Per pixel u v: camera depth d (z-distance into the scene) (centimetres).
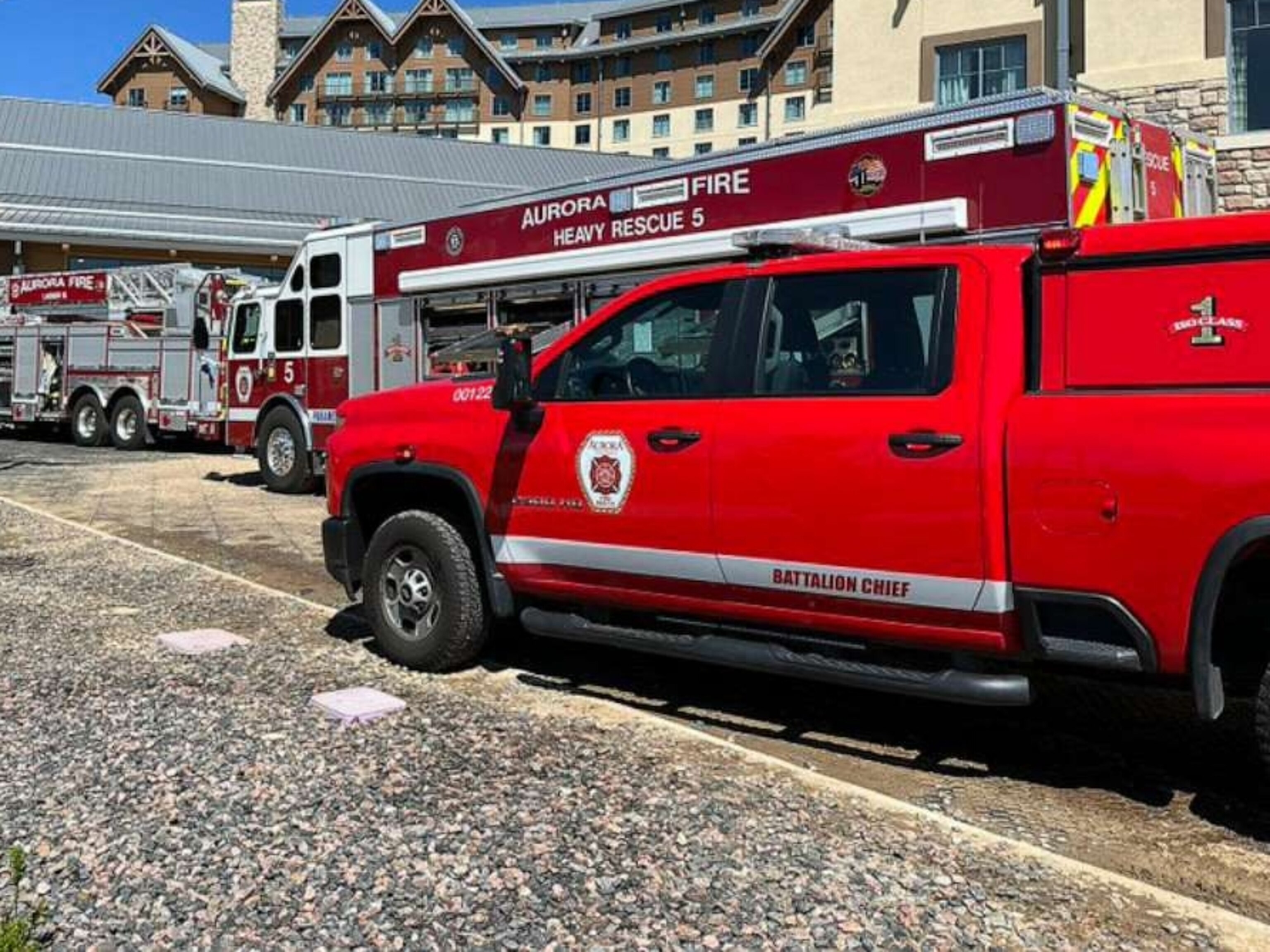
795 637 462
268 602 748
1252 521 351
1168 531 366
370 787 416
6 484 1487
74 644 623
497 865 354
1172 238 377
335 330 1348
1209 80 1320
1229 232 368
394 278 1263
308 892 336
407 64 10138
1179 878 367
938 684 424
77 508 1258
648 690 562
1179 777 456
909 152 826
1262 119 1302
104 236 3681
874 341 438
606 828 383
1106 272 388
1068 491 383
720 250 938
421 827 381
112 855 359
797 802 411
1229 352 366
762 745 489
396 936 313
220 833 375
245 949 306
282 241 3962
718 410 467
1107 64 1388
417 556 580
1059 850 386
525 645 645
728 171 931
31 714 496
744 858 362
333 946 307
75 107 4406
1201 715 366
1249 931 324
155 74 9869
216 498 1372
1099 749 488
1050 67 1446
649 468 484
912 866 360
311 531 1109
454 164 4859
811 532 438
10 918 316
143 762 438
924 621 420
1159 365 378
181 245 3803
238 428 1497
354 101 10169
